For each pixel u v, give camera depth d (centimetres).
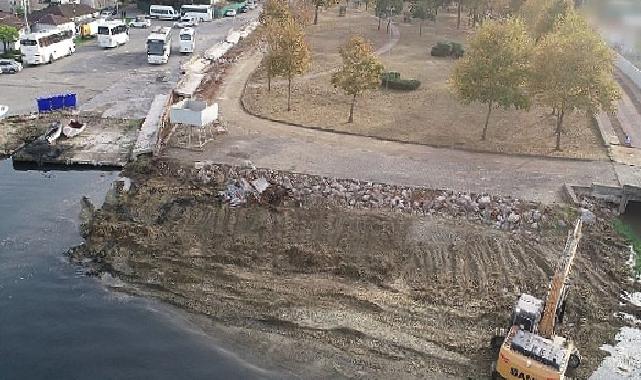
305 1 9925
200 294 3138
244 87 6106
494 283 3284
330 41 8394
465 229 3672
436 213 3806
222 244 3522
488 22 4841
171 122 4644
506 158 4559
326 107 5584
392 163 4381
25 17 7569
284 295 3145
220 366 2700
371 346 2836
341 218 3716
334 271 3338
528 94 4750
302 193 3925
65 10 8600
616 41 6975
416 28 9550
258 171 4131
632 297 3259
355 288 3219
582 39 4412
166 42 7138
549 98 4572
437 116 5459
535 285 3275
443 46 7719
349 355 2784
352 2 12238
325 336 2889
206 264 3356
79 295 3092
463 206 3831
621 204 4034
